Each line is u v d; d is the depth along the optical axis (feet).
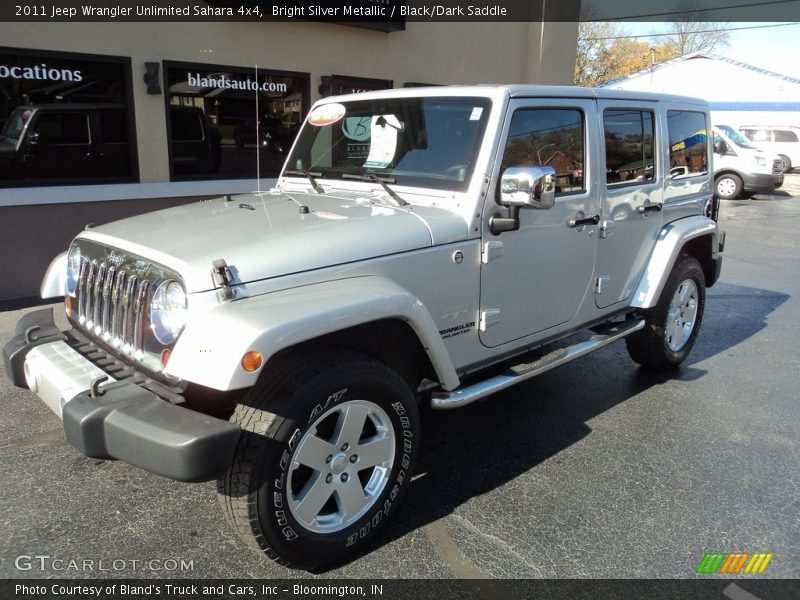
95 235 9.87
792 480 11.31
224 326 7.33
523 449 12.31
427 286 9.70
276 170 27.30
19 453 11.66
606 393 15.14
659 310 15.23
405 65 30.78
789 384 15.87
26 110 20.57
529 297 11.54
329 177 12.35
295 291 8.18
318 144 12.91
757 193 60.13
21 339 10.08
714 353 18.17
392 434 9.09
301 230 9.02
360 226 9.32
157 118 23.18
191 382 7.88
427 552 9.22
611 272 13.58
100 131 22.18
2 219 20.56
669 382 15.90
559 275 12.09
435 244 9.73
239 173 26.11
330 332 7.89
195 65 23.72
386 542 9.43
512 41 35.47
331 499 9.04
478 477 11.27
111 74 22.06
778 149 85.20
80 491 10.52
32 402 13.73
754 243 36.06
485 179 10.21
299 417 7.88
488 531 9.72
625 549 9.34
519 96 10.78
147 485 10.74
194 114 24.30
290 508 8.10
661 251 14.66
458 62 33.22
